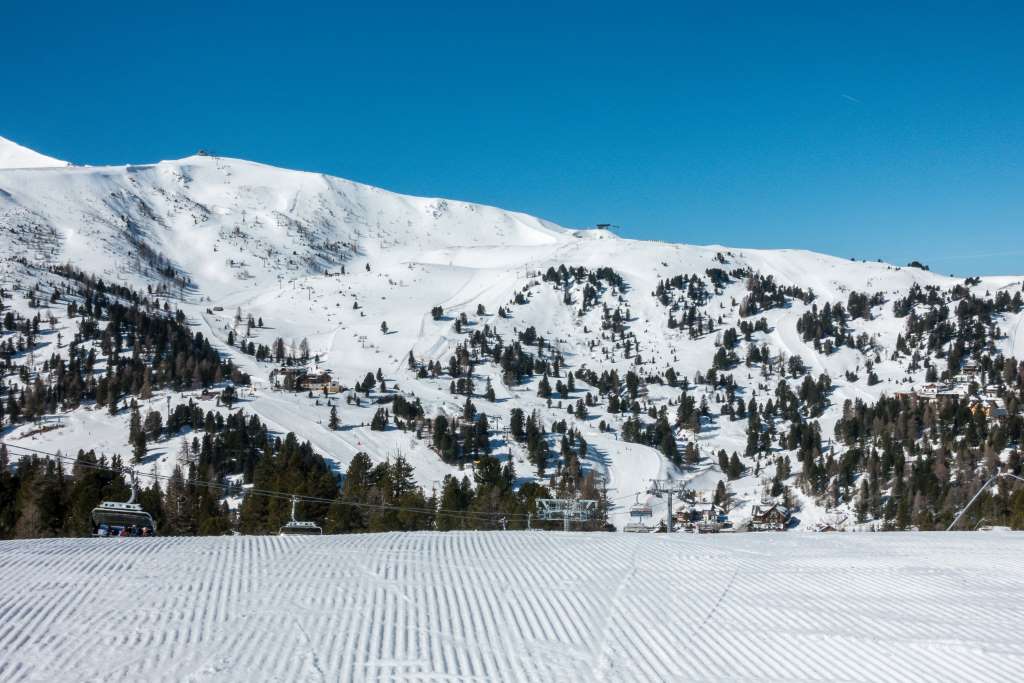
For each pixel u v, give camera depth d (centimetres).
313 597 2895
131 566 3250
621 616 2806
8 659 2205
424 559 3631
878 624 2747
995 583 3378
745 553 4044
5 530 6812
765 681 2236
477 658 2339
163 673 2150
